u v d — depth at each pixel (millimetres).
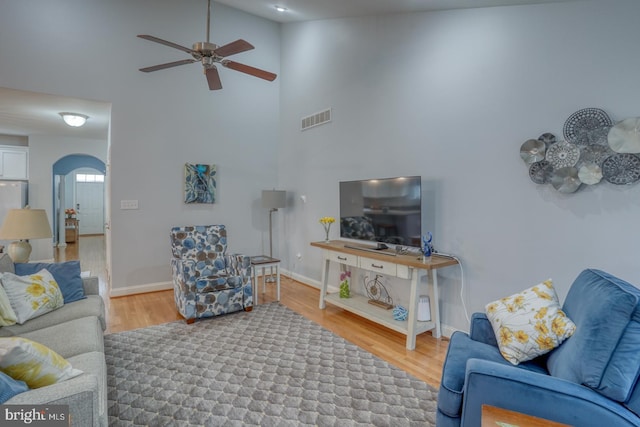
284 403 2139
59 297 2564
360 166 4078
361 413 2043
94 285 2996
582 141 2264
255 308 3969
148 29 4480
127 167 4422
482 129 2850
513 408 1325
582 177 2260
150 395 2211
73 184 10984
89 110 4641
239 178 5328
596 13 2217
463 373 1633
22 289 2357
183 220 4859
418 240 3070
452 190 3088
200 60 2982
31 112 4750
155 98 4586
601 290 1466
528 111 2557
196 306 3488
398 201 3244
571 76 2332
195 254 4227
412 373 2520
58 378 1356
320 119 4703
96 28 4152
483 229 2861
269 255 5633
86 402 1254
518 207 2637
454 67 3055
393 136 3648
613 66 2150
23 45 3740
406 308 3553
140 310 3881
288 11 4543
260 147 5508
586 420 1226
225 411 2055
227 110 5188
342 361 2697
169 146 4715
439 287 3229
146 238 4582
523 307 1871
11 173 6309
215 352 2836
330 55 4527
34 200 6406
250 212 5449
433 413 2051
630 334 1262
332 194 4535
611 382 1257
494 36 2766
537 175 2482
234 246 5324
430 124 3270
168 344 2980
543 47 2469
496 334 1909
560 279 2418
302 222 5148
